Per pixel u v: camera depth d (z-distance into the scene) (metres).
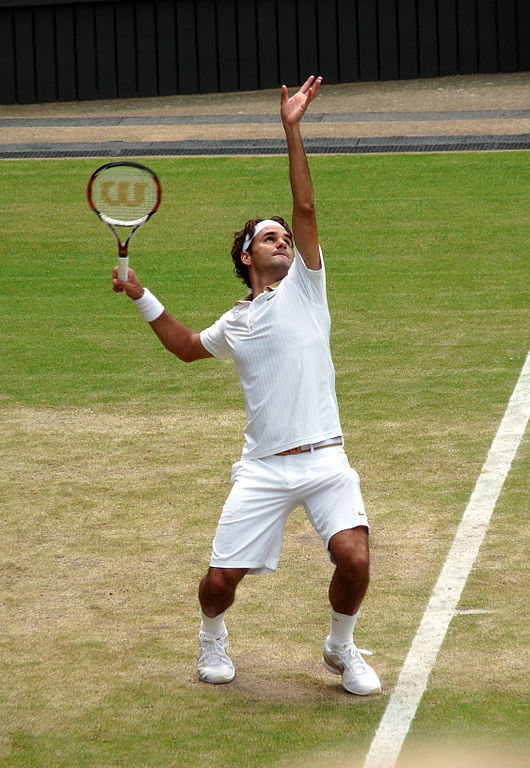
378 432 29.09
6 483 26.25
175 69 85.56
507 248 50.50
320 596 20.08
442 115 75.44
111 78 85.88
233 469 16.78
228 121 77.62
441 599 19.67
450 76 84.56
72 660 17.94
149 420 30.89
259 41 84.75
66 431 30.08
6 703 16.59
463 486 25.14
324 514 15.88
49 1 84.38
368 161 67.19
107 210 18.34
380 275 47.09
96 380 34.84
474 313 40.97
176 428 30.16
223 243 53.75
